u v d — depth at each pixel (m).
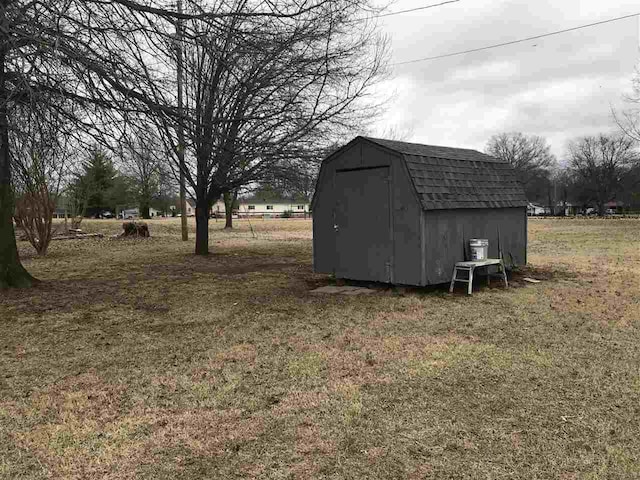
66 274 12.12
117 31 7.14
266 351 5.65
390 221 8.84
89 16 7.23
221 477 3.10
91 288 9.96
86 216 67.69
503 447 3.40
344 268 9.60
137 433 3.70
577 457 3.26
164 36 7.38
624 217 51.78
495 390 4.38
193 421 3.88
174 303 8.45
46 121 7.46
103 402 4.30
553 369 4.88
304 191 15.09
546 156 90.31
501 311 7.38
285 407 4.09
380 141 9.15
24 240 21.86
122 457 3.36
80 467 3.25
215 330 6.64
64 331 6.71
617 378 4.62
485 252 9.23
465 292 8.80
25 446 3.54
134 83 7.55
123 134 7.96
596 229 28.64
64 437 3.65
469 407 4.04
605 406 4.02
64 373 5.05
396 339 6.00
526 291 8.89
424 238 8.45
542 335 6.09
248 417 3.93
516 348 5.58
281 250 18.19
